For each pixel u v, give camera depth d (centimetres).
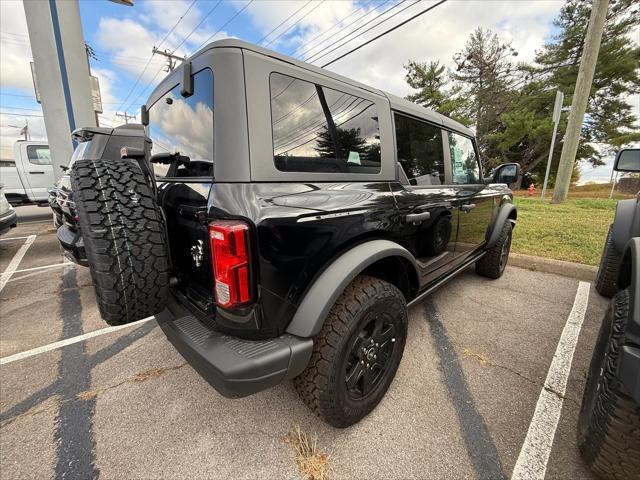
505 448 152
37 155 897
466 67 2245
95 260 136
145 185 156
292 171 140
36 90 749
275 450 154
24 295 363
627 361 103
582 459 139
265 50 136
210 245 125
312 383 144
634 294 112
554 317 278
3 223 477
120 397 192
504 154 2083
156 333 271
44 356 238
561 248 439
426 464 145
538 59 1955
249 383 119
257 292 124
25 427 171
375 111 188
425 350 232
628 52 1599
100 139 393
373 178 181
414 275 204
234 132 125
